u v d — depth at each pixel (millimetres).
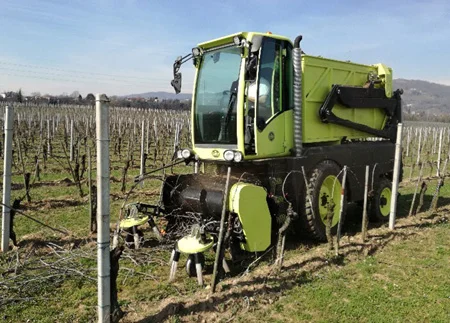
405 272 5441
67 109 38938
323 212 6727
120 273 5266
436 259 5957
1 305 4336
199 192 5770
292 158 6137
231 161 5625
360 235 7020
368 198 6902
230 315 4215
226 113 5949
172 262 5023
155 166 15656
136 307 4344
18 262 5359
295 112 6289
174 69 6609
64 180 12078
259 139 5762
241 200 5219
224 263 5164
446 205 9812
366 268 5527
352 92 7379
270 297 4609
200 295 4535
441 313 4336
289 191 6121
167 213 6277
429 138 26766
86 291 4727
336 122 7109
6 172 5883
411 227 7590
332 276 5246
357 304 4508
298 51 6242
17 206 6133
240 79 5629
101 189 3541
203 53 6371
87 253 5750
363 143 8000
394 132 8750
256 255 5539
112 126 27047
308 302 4535
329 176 6648
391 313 4324
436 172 16328
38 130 23969
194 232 4922
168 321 4027
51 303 4449
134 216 5906
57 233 6945
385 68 8477
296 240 6773
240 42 5574
